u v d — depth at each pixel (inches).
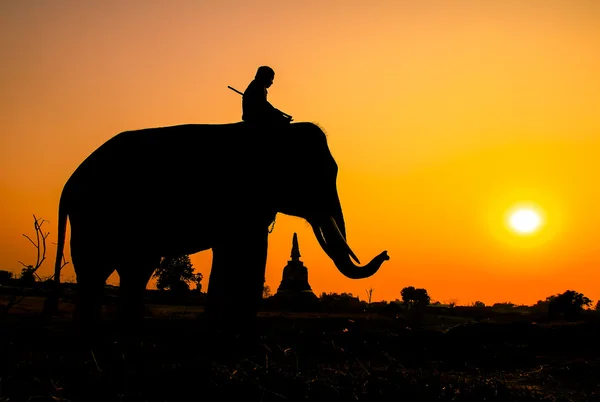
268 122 495.5
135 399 318.0
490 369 487.5
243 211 474.6
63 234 486.6
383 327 783.1
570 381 436.8
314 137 503.2
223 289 462.0
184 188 475.8
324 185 498.0
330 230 490.6
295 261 1566.2
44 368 371.2
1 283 968.9
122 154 481.7
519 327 659.4
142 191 473.4
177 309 1160.8
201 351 438.9
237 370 352.5
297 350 511.2
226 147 485.7
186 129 494.0
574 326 677.3
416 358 521.7
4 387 327.6
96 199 472.4
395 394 326.3
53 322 639.8
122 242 470.9
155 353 430.9
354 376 357.4
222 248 471.5
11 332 493.7
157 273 1483.8
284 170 490.3
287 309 1457.9
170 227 477.7
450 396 334.0
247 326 454.6
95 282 467.2
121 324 469.7
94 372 350.3
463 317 1397.6
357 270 477.7
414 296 1916.8
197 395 325.1
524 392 359.9
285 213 502.3
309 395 319.9
